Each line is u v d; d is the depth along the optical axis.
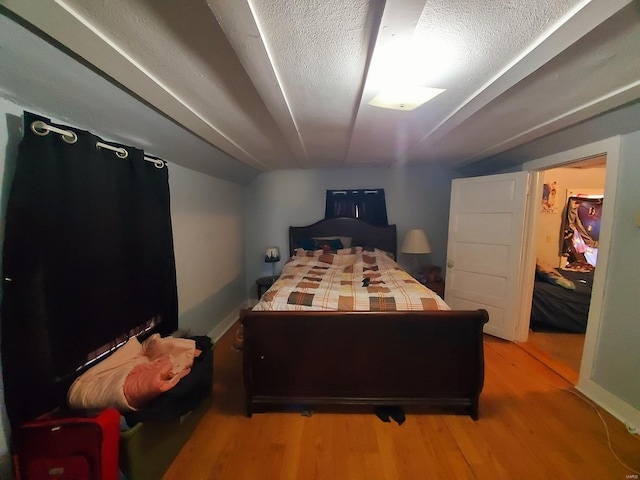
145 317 1.90
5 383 1.15
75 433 1.15
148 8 0.84
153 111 1.61
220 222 3.36
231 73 1.26
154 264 1.97
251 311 1.86
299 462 1.58
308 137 2.33
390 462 1.57
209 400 2.01
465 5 0.85
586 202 4.19
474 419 1.88
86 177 1.45
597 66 1.23
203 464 1.57
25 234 1.18
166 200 2.08
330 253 3.64
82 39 0.95
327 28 0.94
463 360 1.87
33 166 1.20
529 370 2.47
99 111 1.45
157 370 1.46
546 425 1.83
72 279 1.39
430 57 1.11
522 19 0.91
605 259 1.99
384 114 1.75
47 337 1.26
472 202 3.26
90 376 1.40
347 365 1.90
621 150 1.90
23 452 1.15
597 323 2.04
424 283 3.58
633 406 1.80
